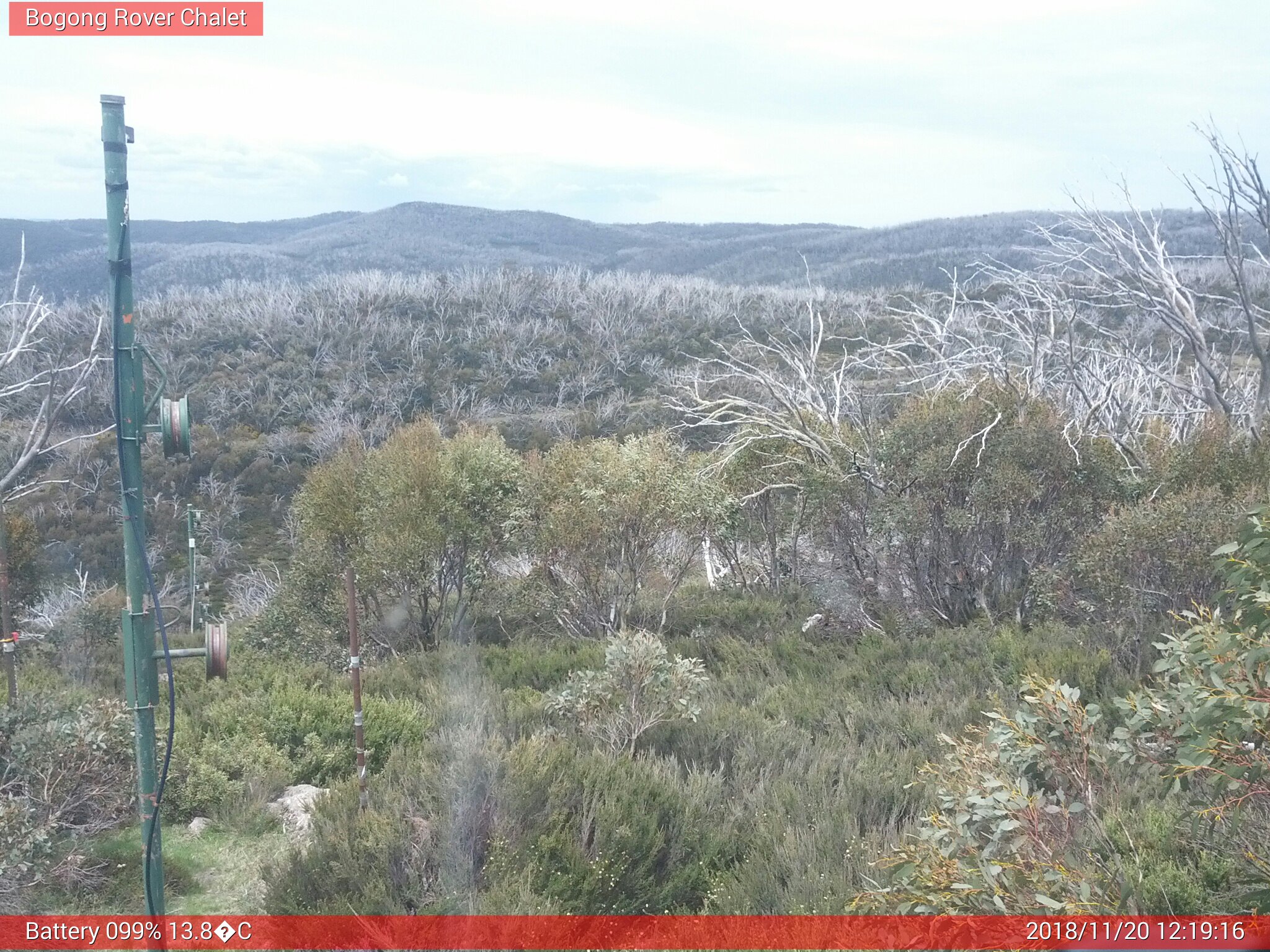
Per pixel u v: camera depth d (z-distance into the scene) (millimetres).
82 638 10406
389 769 5758
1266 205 11039
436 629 11773
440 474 11695
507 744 6000
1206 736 3105
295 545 13969
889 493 10992
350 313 52125
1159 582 8258
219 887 5137
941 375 13438
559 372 45375
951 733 6859
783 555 13328
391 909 4328
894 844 4684
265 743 6828
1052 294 13094
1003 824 3529
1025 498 10086
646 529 11336
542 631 11898
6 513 13047
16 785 5289
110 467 25672
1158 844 3877
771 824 5262
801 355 14258
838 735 7008
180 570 27453
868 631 10617
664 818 5281
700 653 10461
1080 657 7898
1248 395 13102
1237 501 8344
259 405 40781
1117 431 12648
